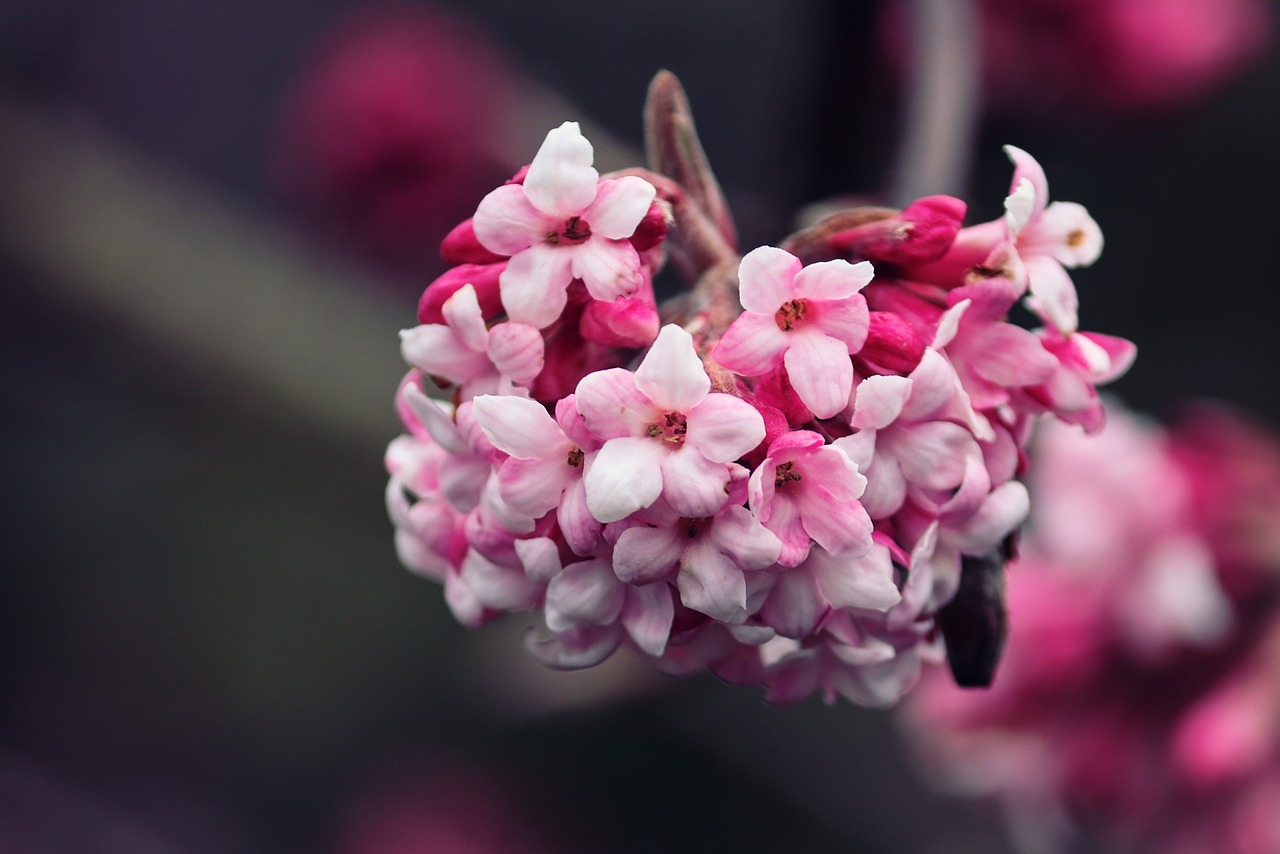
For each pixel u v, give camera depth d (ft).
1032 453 1.14
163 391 1.41
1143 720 0.98
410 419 0.77
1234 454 1.01
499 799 1.92
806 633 0.72
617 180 0.72
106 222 1.38
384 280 1.59
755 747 1.73
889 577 0.72
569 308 0.74
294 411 1.38
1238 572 0.99
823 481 0.71
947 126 0.96
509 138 1.53
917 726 1.10
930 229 0.75
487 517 0.74
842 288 0.72
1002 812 1.31
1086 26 1.33
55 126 1.43
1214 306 1.83
